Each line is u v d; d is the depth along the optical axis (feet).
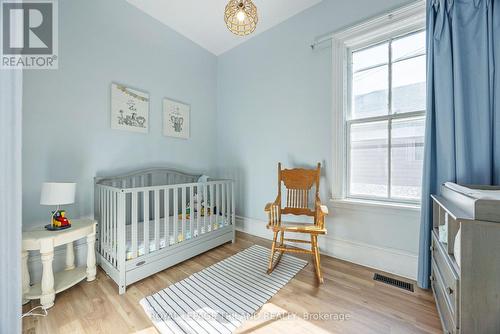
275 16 7.98
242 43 9.71
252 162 9.38
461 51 4.74
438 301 4.31
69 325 4.09
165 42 8.65
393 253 5.98
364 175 6.78
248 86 9.48
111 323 4.16
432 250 4.83
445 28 4.86
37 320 4.21
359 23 6.39
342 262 6.71
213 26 8.72
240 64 9.79
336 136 6.91
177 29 8.92
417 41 5.89
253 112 9.30
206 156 10.35
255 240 8.70
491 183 4.50
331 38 6.97
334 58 6.90
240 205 9.86
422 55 5.82
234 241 8.51
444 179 4.89
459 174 4.64
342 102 6.85
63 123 6.12
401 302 4.75
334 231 7.09
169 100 8.81
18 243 3.20
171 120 8.90
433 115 5.12
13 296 3.18
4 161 3.08
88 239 5.58
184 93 9.40
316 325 4.10
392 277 5.80
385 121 6.38
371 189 6.66
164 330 3.97
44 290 4.53
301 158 7.83
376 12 6.17
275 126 8.55
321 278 5.56
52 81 5.92
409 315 4.34
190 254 6.82
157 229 5.99
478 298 2.99
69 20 6.20
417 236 5.66
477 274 2.99
